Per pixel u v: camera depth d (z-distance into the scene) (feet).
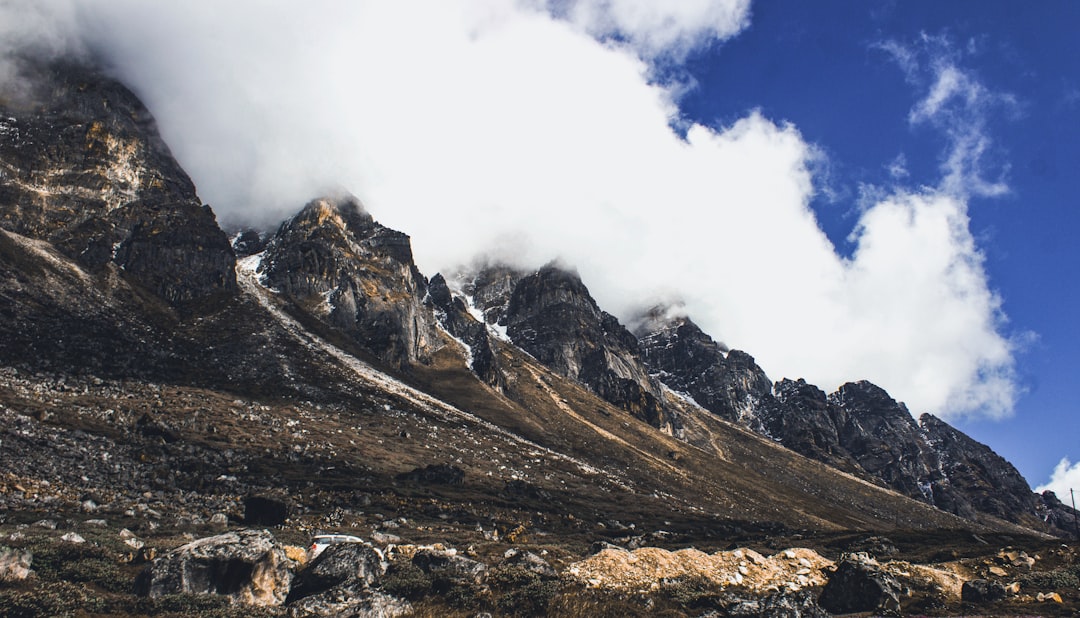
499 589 105.40
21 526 120.06
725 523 409.28
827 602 118.21
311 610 90.94
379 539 172.45
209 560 92.89
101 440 261.65
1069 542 177.78
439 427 472.03
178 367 415.85
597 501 402.52
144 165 641.81
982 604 120.06
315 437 362.53
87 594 85.05
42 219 531.50
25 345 353.51
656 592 109.81
